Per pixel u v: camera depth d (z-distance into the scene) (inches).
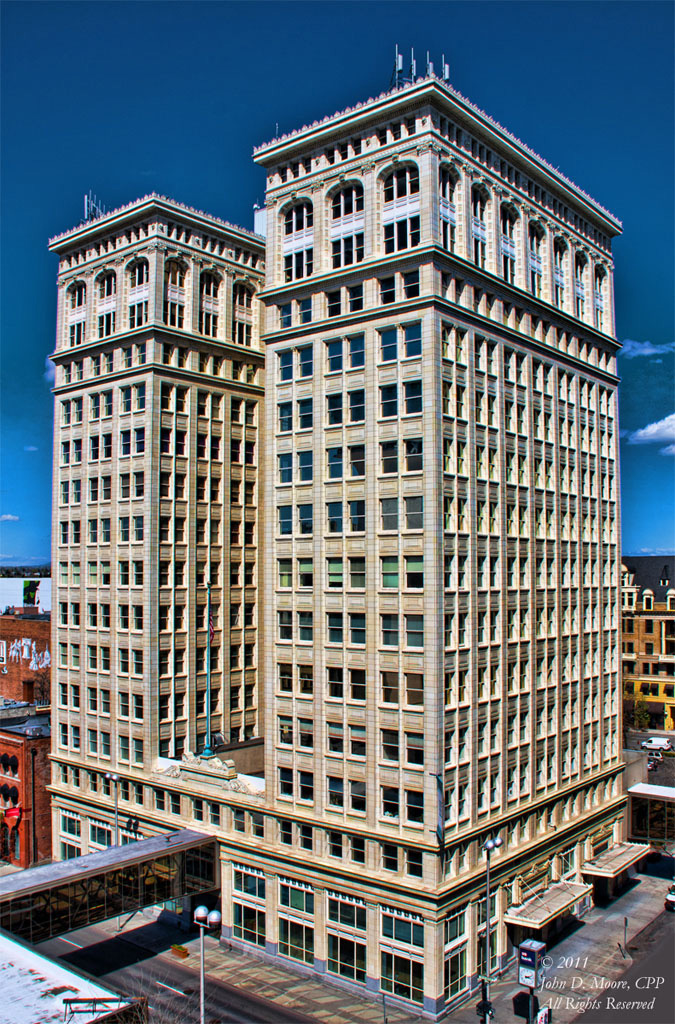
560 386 2628.0
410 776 1942.7
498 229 2303.2
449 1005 1883.6
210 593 2805.1
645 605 5068.9
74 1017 1374.3
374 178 2119.8
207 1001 1946.4
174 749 2731.3
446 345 2054.6
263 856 2213.3
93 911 2037.4
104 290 2962.6
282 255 2352.4
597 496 2832.2
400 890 1905.8
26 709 3774.6
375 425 2064.5
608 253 2977.4
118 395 2834.6
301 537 2218.3
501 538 2237.9
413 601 1962.4
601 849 2694.4
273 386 2330.2
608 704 2854.3
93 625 2891.2
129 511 2760.8
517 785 2260.1
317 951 2074.3
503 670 2215.8
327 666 2130.9
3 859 3041.3
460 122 2146.9
